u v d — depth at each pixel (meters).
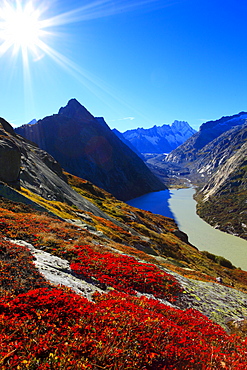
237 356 8.66
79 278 12.24
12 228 16.86
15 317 6.21
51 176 57.94
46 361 5.18
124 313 8.16
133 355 6.26
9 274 8.73
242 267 88.00
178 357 7.12
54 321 6.71
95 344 6.12
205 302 16.55
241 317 15.94
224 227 152.25
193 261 57.00
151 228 79.69
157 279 16.23
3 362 4.85
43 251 14.61
